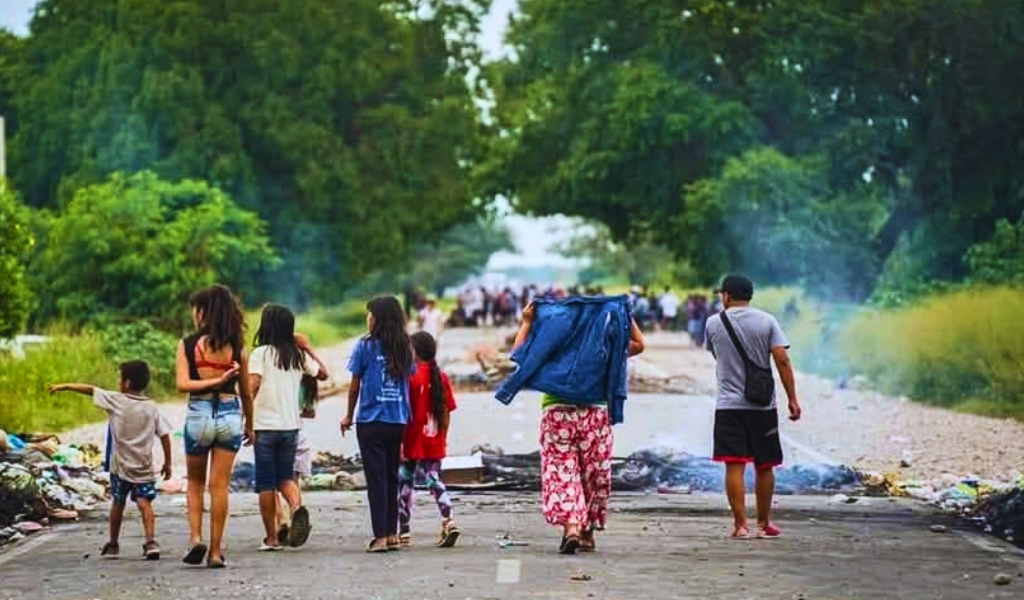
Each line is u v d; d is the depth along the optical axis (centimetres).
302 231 17238
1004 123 12388
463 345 15038
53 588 2806
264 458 3186
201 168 16338
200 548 3019
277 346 3195
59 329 8750
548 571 2947
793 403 3397
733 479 3416
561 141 15200
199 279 10962
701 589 2762
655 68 13450
